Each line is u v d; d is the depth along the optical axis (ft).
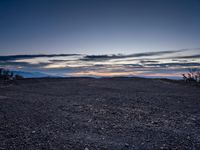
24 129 22.21
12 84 80.33
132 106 36.24
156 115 29.71
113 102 40.16
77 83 87.30
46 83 85.66
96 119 27.02
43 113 30.09
